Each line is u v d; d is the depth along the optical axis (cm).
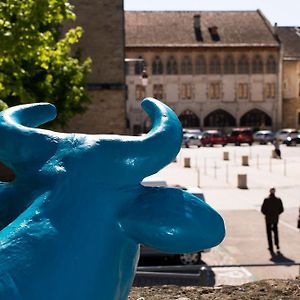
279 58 7919
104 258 203
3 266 177
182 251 207
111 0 3222
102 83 3244
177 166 3853
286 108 8169
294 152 5134
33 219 197
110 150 221
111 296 207
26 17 1094
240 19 8150
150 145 225
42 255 185
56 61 1421
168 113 243
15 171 231
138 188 223
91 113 3247
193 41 7825
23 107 253
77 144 223
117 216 213
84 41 3222
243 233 1661
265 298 702
